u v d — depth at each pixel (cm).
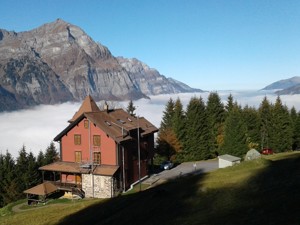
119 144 6056
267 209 2184
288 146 9881
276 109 9975
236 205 2477
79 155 6378
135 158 6581
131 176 6419
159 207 2964
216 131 9781
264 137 10006
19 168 7962
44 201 5941
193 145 9450
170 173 7306
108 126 6197
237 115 9181
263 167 3891
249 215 2162
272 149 9925
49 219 3859
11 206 5950
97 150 6194
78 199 5925
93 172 5950
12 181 7662
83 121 6319
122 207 3484
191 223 2289
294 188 2538
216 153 10044
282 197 2378
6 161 8175
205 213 2461
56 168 6303
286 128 9862
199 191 3120
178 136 9444
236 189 2953
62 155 6556
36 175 8012
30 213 4534
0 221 4300
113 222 2994
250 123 9912
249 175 3491
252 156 6875
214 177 3825
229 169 4284
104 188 5900
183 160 9425
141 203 3328
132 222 2788
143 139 6956
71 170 6141
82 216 3631
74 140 6425
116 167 5972
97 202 4269
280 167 3634
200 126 9512
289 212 2019
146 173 6994
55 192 6475
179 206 2822
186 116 9719
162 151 9238
